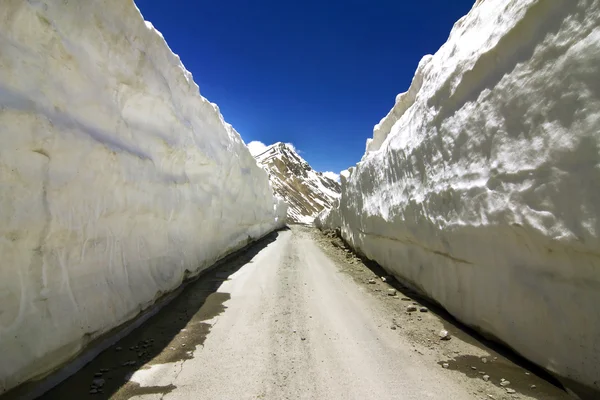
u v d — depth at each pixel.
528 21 3.33
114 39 4.30
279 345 3.82
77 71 3.54
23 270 2.63
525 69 3.33
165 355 3.52
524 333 3.23
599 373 2.46
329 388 2.87
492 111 3.83
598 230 2.37
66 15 3.37
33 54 2.93
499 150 3.61
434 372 3.14
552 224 2.78
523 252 3.27
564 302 2.78
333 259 11.10
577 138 2.59
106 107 4.13
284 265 9.65
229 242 11.31
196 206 7.57
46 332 2.77
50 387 2.75
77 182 3.34
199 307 5.34
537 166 2.99
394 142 8.15
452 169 4.69
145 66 5.14
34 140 2.76
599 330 2.48
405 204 6.60
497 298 3.64
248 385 2.92
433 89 5.86
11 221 2.52
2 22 2.65
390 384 2.93
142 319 4.55
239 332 4.23
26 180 2.68
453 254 4.58
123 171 4.26
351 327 4.43
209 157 8.61
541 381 2.91
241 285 6.93
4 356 2.39
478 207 3.88
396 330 4.30
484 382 2.94
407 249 6.71
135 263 4.67
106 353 3.53
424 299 5.83
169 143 6.04
